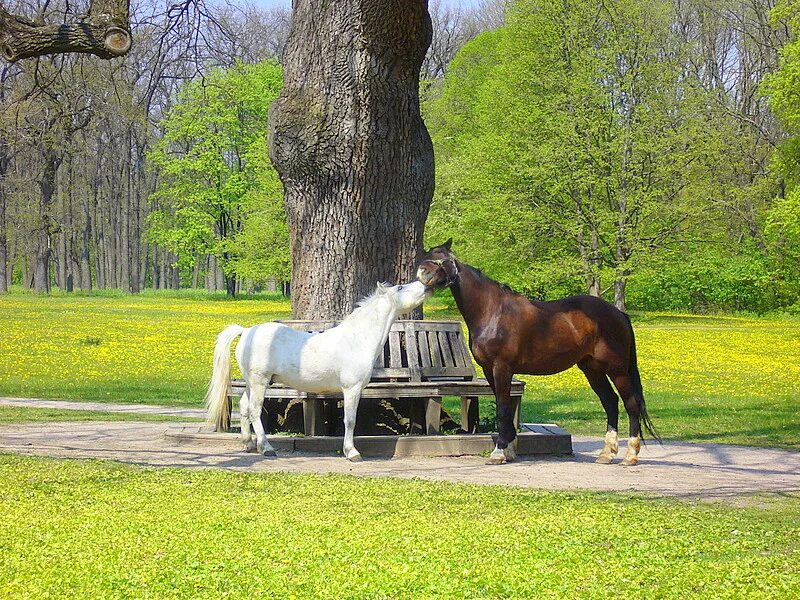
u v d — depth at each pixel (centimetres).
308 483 963
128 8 938
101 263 8906
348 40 1327
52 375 2261
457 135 6138
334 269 1364
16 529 738
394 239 1380
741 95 6066
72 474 991
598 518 813
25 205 6169
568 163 4691
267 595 583
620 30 4647
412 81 1377
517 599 588
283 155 1371
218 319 4522
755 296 5491
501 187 4912
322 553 681
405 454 1211
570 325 1174
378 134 1355
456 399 1902
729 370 2681
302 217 1385
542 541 727
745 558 692
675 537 749
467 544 713
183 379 2292
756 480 1079
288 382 1175
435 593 595
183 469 1042
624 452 1316
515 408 1266
